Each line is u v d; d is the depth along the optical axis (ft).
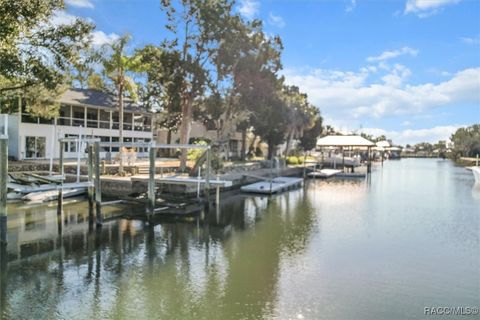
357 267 32.17
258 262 33.14
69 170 76.18
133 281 28.30
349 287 27.63
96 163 45.65
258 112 99.91
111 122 115.96
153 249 36.83
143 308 23.76
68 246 37.17
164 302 24.64
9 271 30.09
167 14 75.51
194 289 26.86
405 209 63.93
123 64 78.54
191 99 80.38
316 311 23.62
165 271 30.58
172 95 78.07
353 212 59.93
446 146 374.22
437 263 33.63
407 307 24.44
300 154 189.26
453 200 76.13
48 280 28.27
